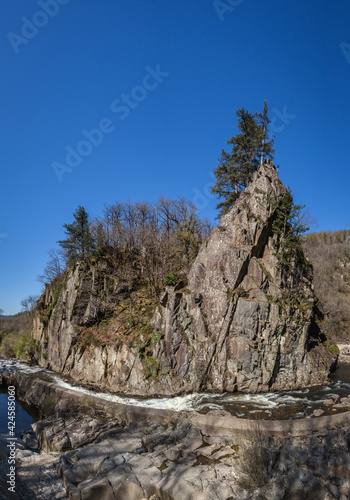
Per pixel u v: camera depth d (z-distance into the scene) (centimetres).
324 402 1611
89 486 959
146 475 1009
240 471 978
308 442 1112
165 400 1719
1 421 1855
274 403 1609
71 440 1344
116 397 1827
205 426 1300
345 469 922
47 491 1022
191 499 875
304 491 880
